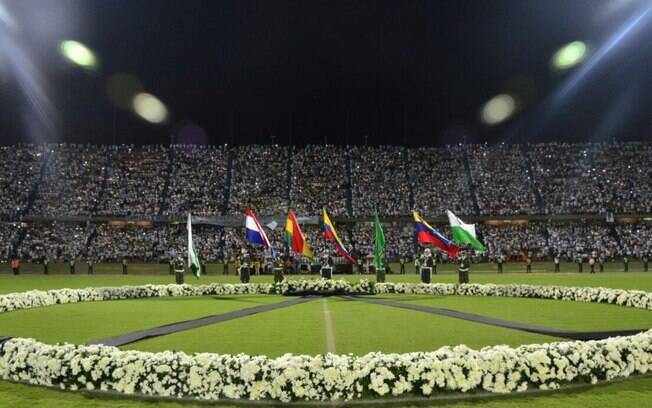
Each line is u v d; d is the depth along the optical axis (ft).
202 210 218.79
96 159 238.68
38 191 221.87
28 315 68.64
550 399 30.76
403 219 213.05
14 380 35.37
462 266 106.52
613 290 81.56
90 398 31.60
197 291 97.35
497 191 227.61
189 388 31.17
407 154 249.96
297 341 48.32
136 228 210.59
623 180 226.38
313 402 30.22
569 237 206.18
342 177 237.04
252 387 30.58
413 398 30.58
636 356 35.40
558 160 239.91
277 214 215.31
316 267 169.07
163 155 244.22
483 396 31.09
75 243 201.77
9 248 197.98
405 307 75.66
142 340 49.24
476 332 53.26
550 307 75.77
